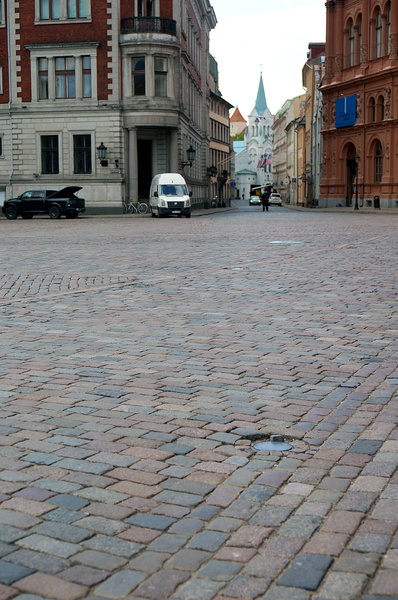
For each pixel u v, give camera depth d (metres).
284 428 4.99
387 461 4.34
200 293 11.02
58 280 12.68
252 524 3.55
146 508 3.75
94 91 48.19
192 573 3.11
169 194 43.62
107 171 48.66
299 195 96.81
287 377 6.26
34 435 4.88
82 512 3.71
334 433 4.86
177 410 5.39
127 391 5.90
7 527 3.54
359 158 56.66
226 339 7.80
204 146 72.31
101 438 4.81
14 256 17.00
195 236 23.53
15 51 48.88
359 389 5.86
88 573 3.11
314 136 73.75
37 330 8.45
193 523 3.57
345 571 3.11
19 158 49.62
